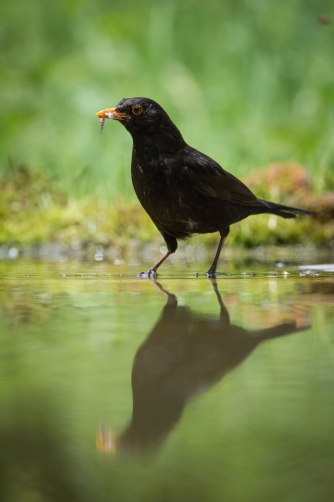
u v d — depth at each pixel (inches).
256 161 756.6
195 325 241.6
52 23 951.6
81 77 869.8
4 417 148.9
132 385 170.1
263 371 183.3
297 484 119.5
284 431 139.9
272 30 909.2
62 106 852.0
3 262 483.2
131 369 184.1
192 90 852.6
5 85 874.8
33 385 169.6
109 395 162.7
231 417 148.3
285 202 628.1
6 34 940.6
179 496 117.0
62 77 870.4
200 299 301.3
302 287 340.5
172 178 406.6
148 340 217.6
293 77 866.8
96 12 957.8
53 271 418.9
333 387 168.4
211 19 926.4
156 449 133.1
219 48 901.2
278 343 215.8
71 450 133.0
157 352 202.7
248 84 863.7
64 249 584.7
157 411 151.9
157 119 400.2
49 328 236.5
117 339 219.3
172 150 406.9
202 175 410.6
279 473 123.0
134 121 400.2
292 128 793.6
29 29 948.6
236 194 432.8
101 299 301.7
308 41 901.8
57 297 308.2
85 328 236.4
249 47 892.6
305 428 141.9
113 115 401.1
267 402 157.4
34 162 797.9
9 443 136.8
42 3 957.2
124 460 129.2
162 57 887.1
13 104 861.8
